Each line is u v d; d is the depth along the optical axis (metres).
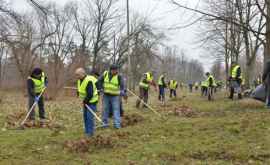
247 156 7.61
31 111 13.43
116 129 11.33
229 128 10.05
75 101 28.83
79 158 8.03
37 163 7.75
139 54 51.81
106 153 8.34
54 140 9.88
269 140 8.63
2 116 15.21
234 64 21.14
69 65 43.78
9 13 19.33
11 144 9.49
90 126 10.20
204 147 8.41
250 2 14.86
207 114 13.97
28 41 45.22
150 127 11.16
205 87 30.17
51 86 36.78
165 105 20.06
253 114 12.46
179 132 10.16
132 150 8.48
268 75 14.16
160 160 7.65
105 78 11.66
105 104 11.84
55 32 50.94
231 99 21.27
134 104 21.80
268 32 9.96
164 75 23.12
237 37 29.59
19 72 52.38
